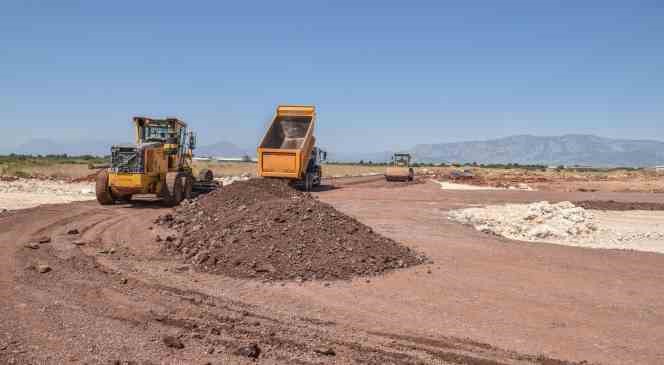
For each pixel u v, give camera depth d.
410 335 7.04
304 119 31.00
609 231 18.11
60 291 8.27
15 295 7.90
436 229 17.20
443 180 55.78
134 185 19.41
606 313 8.36
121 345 6.05
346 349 6.37
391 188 37.75
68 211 17.58
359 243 11.25
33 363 5.42
